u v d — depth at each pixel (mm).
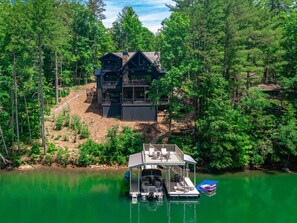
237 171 35062
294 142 34594
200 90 36156
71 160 36094
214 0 37781
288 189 29906
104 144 36906
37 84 43406
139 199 26062
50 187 29766
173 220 22812
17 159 35812
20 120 40250
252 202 26609
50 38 36844
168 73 35500
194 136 36750
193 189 26953
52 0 35812
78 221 22359
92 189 29156
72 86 58562
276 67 39781
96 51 63469
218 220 22828
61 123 41031
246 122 35094
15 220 22469
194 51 35344
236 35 36688
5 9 36469
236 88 38000
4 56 36125
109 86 45156
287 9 53656
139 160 27594
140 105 43062
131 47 79750
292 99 37188
